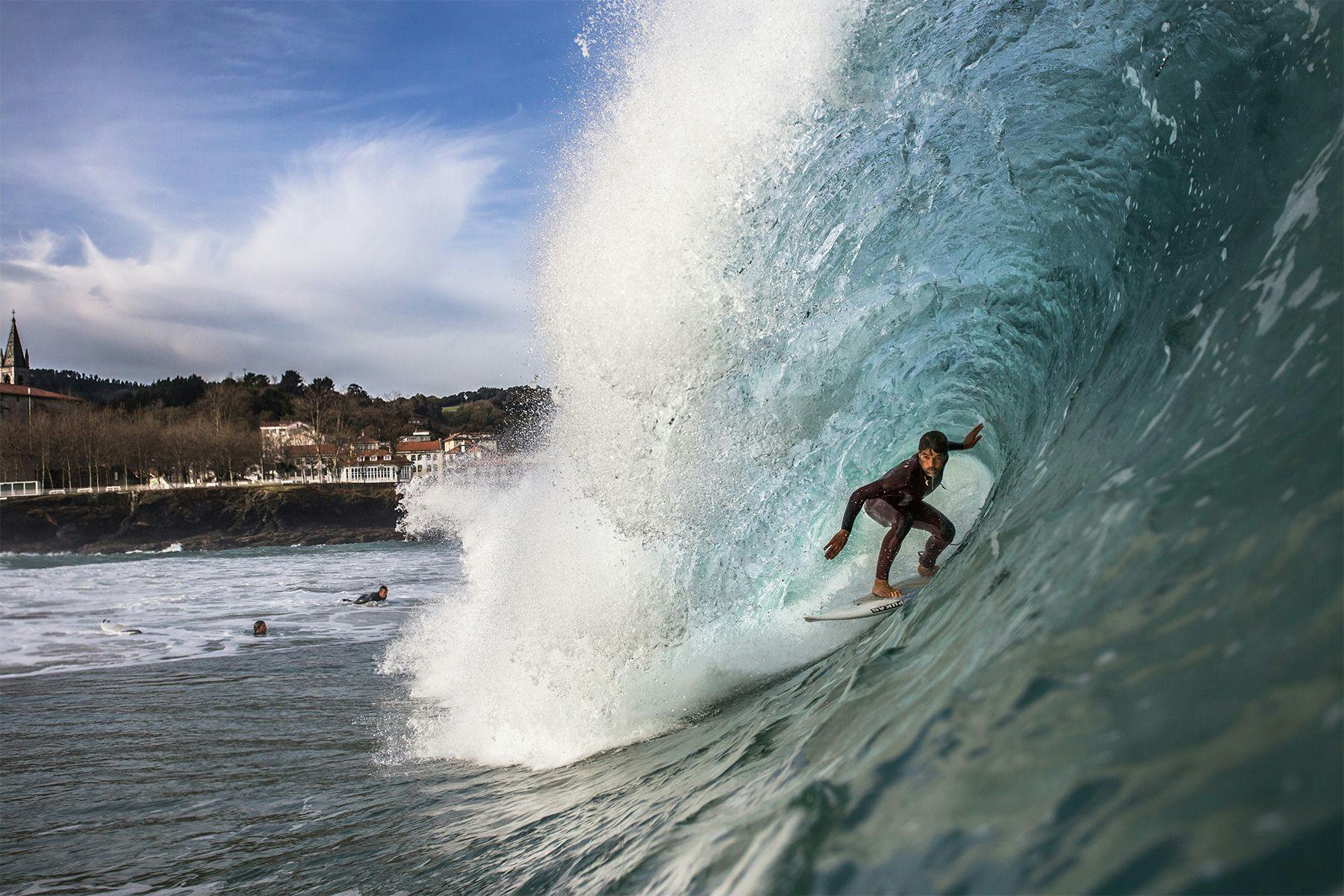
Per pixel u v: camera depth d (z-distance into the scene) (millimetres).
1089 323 4719
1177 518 2146
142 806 6871
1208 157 3766
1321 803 1146
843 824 2049
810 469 6785
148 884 5176
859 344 6473
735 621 6688
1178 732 1484
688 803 3645
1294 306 2568
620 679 6820
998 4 4758
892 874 1656
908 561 7039
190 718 9945
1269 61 3490
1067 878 1312
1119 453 2920
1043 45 4656
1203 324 3059
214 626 18016
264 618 19156
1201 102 3842
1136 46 4184
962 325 6316
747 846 2416
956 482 7816
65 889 5238
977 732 1983
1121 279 4324
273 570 33938
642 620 6836
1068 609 2215
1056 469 3531
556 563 7285
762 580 6758
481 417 139375
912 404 7008
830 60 5605
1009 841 1497
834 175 5883
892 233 5969
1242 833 1178
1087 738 1646
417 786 6676
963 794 1762
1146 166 4250
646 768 5082
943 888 1498
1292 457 1988
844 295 6266
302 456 92312
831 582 6969
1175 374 3008
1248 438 2232
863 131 5684
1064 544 2631
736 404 6547
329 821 6074
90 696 11328
